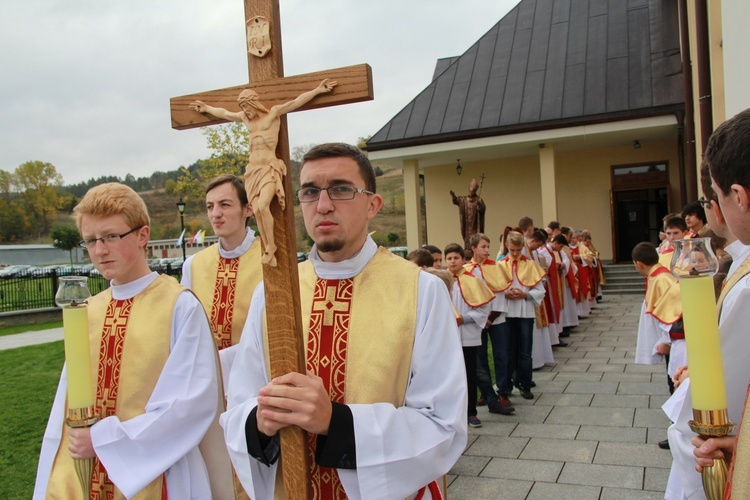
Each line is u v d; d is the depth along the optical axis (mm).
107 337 2367
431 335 1829
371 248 2012
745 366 1568
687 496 1885
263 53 1719
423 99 18969
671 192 18234
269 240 1654
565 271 10734
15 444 5648
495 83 18547
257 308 2006
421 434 1712
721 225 1785
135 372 2279
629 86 16609
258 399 1622
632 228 18938
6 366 9867
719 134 1426
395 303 1873
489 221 20031
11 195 87688
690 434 1855
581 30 19078
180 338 2285
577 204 19203
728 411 1591
